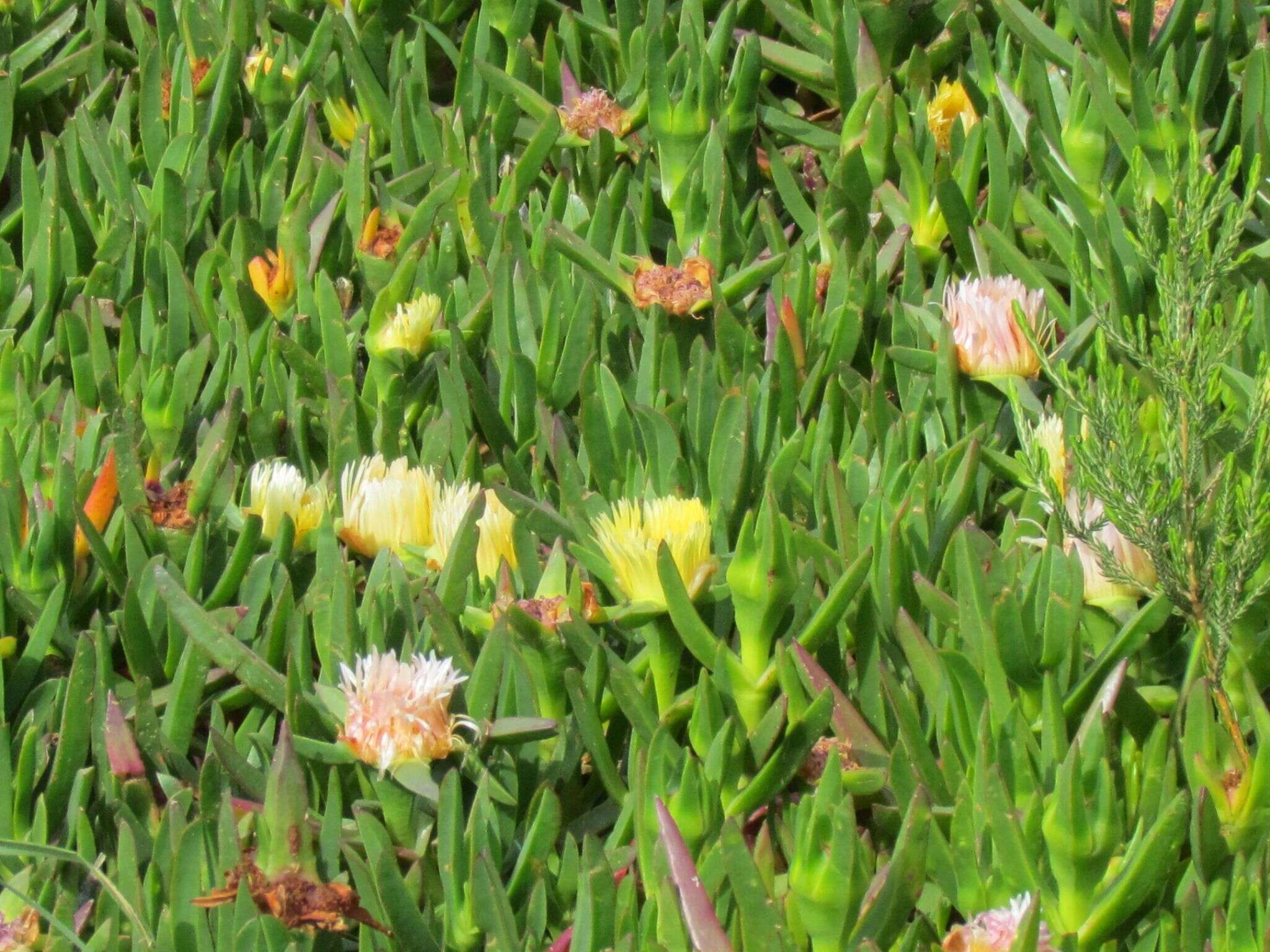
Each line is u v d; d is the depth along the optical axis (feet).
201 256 6.43
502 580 5.65
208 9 6.91
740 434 5.75
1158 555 5.51
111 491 5.83
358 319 6.36
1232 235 5.61
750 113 6.56
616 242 6.34
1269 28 6.73
